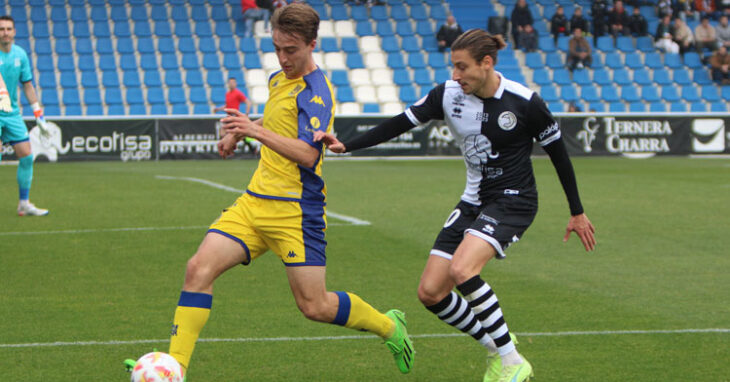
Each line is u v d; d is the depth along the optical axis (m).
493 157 6.59
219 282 10.42
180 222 15.44
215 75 39.62
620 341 7.80
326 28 43.06
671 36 44.06
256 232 6.22
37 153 32.06
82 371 6.74
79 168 28.84
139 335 7.89
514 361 6.36
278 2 41.81
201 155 33.84
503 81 6.52
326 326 8.34
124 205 17.95
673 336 7.98
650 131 36.31
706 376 6.73
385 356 7.34
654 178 25.39
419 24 43.91
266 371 6.86
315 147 6.03
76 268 11.25
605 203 18.94
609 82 42.12
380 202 18.81
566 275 11.03
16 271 11.01
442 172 27.47
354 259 12.06
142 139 33.19
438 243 6.76
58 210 17.02
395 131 6.78
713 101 42.06
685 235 14.38
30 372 6.70
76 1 41.56
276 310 8.98
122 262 11.68
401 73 41.16
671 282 10.59
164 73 39.28
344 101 39.50
